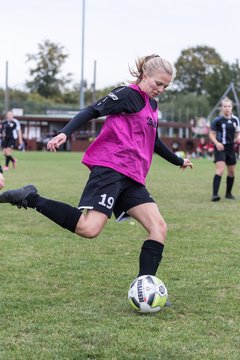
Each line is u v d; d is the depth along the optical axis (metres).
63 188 14.73
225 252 7.02
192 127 61.03
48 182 16.50
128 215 4.91
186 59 105.31
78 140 54.78
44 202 4.55
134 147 4.68
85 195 4.62
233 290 5.32
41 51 91.88
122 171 4.63
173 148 52.38
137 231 8.55
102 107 4.61
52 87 92.00
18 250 7.11
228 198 13.11
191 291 5.27
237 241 7.75
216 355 3.74
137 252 7.03
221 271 6.04
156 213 4.84
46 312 4.63
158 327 4.28
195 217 10.04
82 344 3.93
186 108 69.75
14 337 4.07
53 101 86.81
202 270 6.08
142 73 4.80
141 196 4.81
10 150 22.69
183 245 7.45
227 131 12.61
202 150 48.34
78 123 4.50
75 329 4.22
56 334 4.12
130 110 4.67
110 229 8.69
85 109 4.60
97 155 4.71
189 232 8.47
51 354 3.75
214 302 4.94
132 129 4.71
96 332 4.15
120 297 5.08
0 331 4.19
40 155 40.34
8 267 6.20
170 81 4.77
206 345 3.92
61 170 22.34
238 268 6.17
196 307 4.79
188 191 14.73
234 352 3.80
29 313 4.61
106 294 5.18
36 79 91.94
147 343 3.94
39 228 8.80
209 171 23.52
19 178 17.78
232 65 87.12
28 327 4.27
